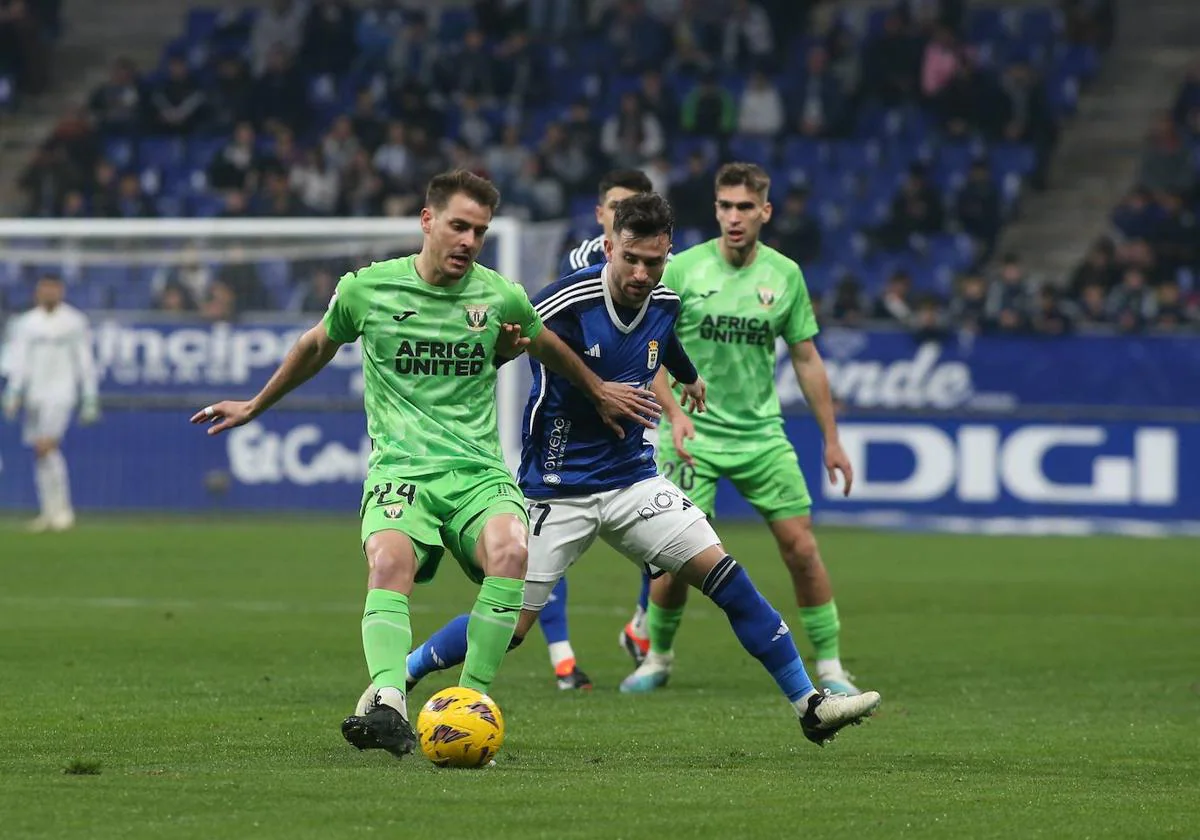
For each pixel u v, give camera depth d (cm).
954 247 7894
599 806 1725
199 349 6675
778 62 8762
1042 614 4134
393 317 2059
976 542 6097
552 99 8756
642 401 2202
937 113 8469
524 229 6475
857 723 2144
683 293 2886
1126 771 2058
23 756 2028
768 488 2881
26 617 3794
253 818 1625
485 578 2073
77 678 2844
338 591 4397
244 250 6694
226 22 9300
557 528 2320
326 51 8938
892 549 5822
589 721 2469
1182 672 3180
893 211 7938
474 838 1555
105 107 8925
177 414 6675
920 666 3247
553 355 2164
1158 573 5116
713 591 2209
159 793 1752
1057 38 8875
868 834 1612
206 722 2352
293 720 2378
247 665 3061
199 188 8619
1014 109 8456
